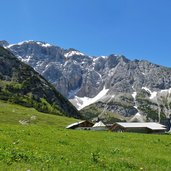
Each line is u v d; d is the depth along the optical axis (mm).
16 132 38031
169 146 43406
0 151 23297
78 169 21203
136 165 25969
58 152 27328
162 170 25703
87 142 37656
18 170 18656
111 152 32000
